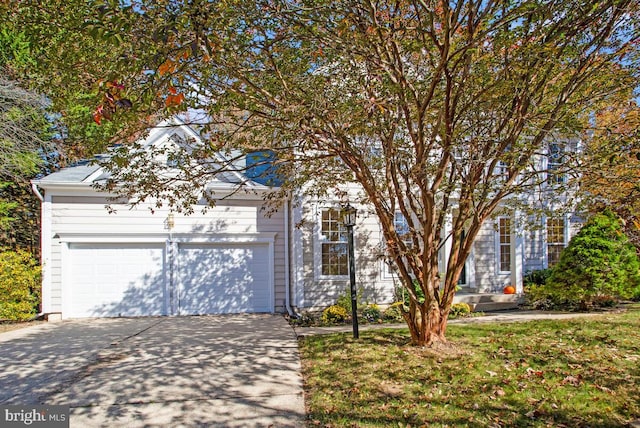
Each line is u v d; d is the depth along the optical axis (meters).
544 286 10.89
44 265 10.30
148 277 10.94
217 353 6.78
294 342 7.45
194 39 3.56
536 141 6.07
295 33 5.02
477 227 6.38
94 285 10.66
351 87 5.50
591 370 5.16
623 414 4.06
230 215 11.38
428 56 6.12
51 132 13.23
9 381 5.54
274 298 11.49
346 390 4.97
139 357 6.61
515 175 6.24
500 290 12.66
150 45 3.71
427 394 4.72
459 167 6.29
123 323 9.70
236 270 11.43
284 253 11.62
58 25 4.33
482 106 6.06
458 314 10.14
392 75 5.52
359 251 11.18
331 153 6.48
